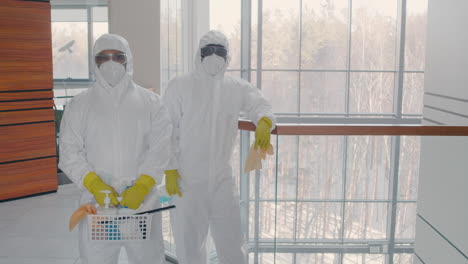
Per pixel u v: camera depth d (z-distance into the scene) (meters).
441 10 2.58
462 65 2.31
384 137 3.96
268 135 2.21
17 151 4.74
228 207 2.45
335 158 4.21
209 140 2.41
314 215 2.54
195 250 2.49
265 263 2.47
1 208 4.56
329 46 5.55
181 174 2.44
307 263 2.47
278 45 5.51
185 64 3.25
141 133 2.07
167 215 3.30
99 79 2.02
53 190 5.07
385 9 5.53
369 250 2.70
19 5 4.54
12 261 3.35
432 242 2.65
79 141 2.03
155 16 4.95
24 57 4.62
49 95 4.87
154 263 2.10
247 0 5.42
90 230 1.88
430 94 2.73
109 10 5.05
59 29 5.37
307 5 5.46
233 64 5.56
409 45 5.55
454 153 2.39
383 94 5.71
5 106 4.58
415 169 4.04
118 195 2.04
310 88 5.62
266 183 2.54
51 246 3.64
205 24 3.25
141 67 5.01
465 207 2.28
